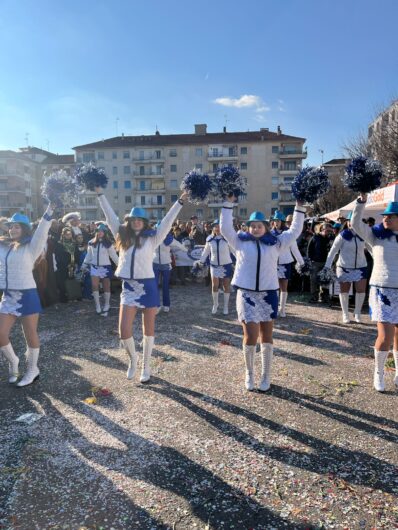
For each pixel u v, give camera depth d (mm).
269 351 4121
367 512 2414
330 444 3152
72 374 4668
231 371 4738
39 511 2447
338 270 7012
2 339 4242
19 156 64375
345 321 7098
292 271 10555
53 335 6355
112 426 3451
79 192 4527
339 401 3906
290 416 3613
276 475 2775
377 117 23391
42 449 3102
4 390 4242
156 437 3271
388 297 4035
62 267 9094
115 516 2400
